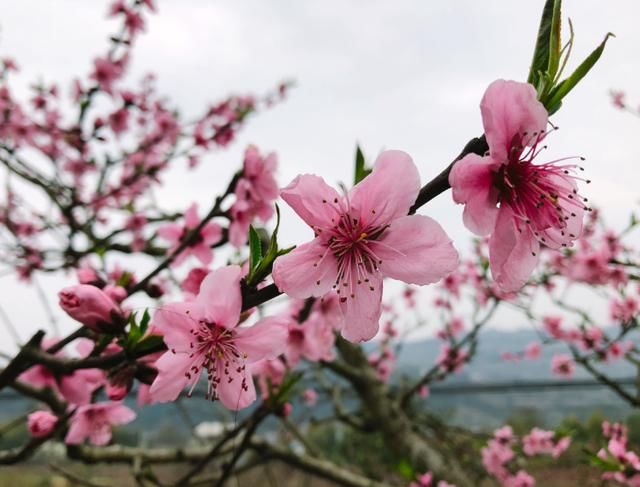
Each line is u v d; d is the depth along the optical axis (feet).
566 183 0.34
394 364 1.69
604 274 1.20
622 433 0.95
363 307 0.33
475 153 0.31
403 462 1.16
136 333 0.35
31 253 1.18
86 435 0.53
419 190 0.31
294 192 0.32
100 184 1.31
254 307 0.38
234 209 0.65
